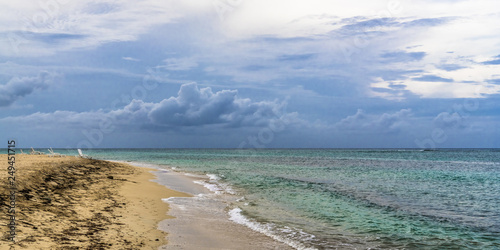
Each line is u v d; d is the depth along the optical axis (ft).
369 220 48.91
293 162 229.86
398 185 96.53
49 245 26.22
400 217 52.13
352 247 35.37
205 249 31.42
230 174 119.65
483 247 37.17
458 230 44.68
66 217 35.91
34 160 91.66
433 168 181.98
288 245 34.73
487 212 58.18
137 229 35.76
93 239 29.73
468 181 113.19
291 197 67.31
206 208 52.80
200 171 132.77
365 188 87.45
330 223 46.01
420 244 37.76
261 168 158.40
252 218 46.88
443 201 69.87
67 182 59.57
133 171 112.06
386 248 35.63
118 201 50.37
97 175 81.92
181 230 37.68
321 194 72.59
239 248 32.71
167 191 69.56
